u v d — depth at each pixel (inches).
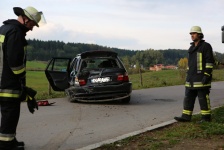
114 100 510.9
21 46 187.8
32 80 1926.7
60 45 3348.9
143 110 414.9
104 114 385.1
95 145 233.3
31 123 333.1
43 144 251.1
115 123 331.0
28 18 194.2
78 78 459.8
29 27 198.2
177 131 273.9
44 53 3051.2
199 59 305.0
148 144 236.2
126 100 484.7
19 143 217.5
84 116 372.5
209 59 301.7
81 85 458.3
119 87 455.2
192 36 307.9
